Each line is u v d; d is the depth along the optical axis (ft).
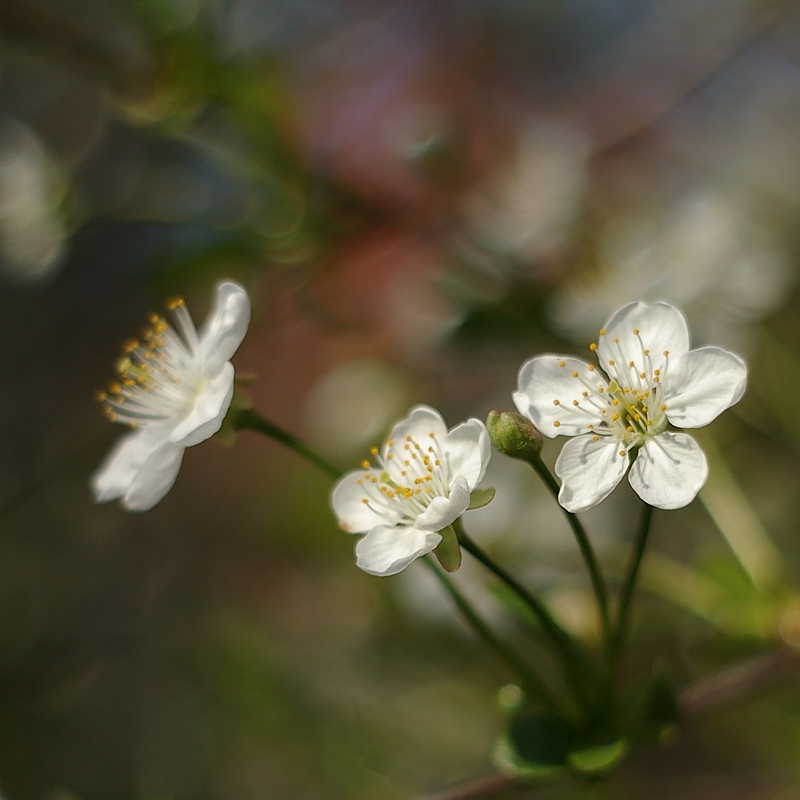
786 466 1.13
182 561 1.73
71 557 1.75
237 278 1.10
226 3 1.04
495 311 1.06
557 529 1.05
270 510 1.58
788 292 1.11
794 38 1.30
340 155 1.10
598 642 0.94
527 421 0.80
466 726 1.19
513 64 1.39
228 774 1.42
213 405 0.84
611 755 0.82
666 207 1.12
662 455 0.80
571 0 1.43
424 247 1.09
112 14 1.09
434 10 1.40
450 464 0.82
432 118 1.09
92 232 1.62
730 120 1.27
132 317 1.81
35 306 1.79
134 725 1.59
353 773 1.21
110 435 1.71
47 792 1.54
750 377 1.10
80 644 1.66
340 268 1.12
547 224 1.09
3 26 1.07
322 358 1.69
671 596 0.95
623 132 1.27
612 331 0.82
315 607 1.40
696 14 1.31
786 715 1.13
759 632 0.92
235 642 1.34
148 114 1.06
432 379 1.13
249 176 1.06
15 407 1.80
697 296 1.07
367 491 0.83
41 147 1.26
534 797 0.95
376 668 1.22
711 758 1.19
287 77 1.11
